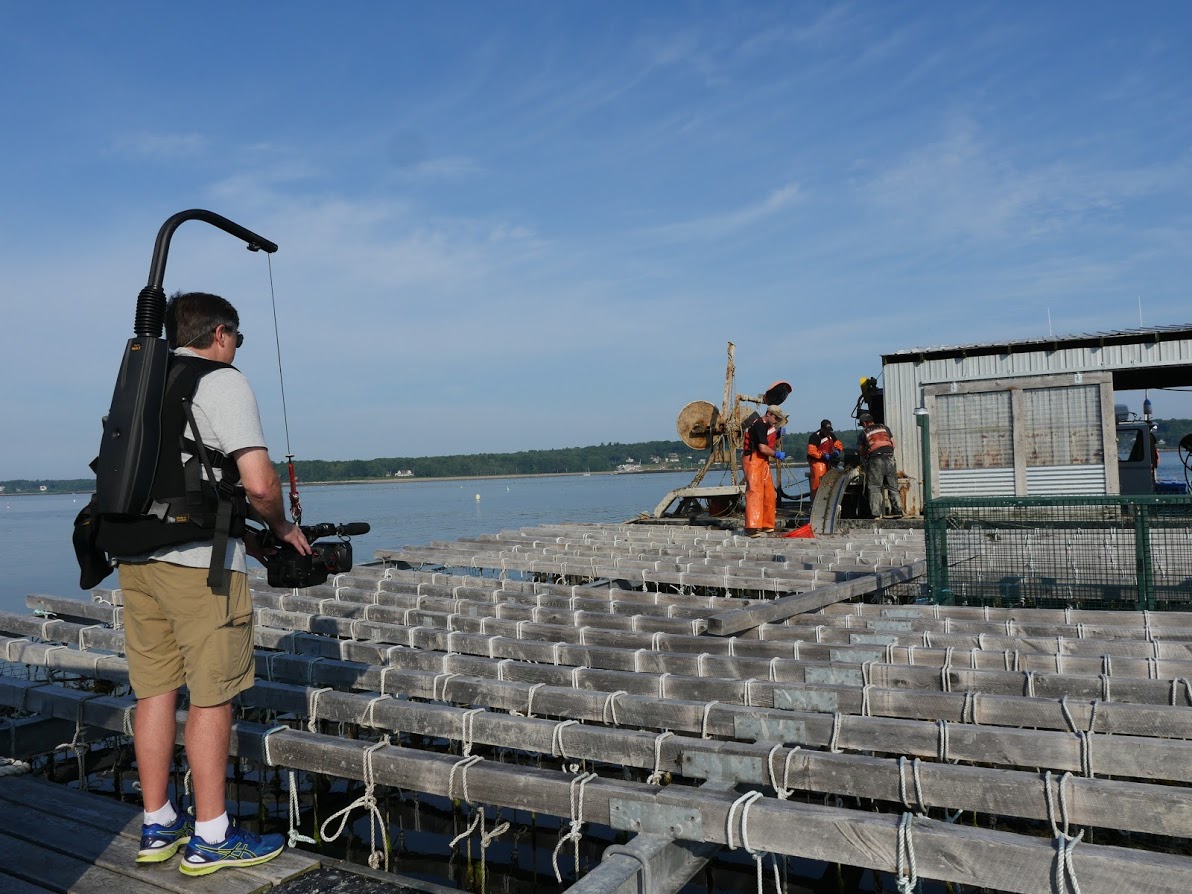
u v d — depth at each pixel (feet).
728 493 56.39
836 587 23.45
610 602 24.80
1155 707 12.46
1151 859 7.72
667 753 11.62
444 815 17.90
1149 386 59.06
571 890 8.51
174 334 10.52
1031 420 49.57
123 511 9.52
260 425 10.19
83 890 10.12
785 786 10.79
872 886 14.42
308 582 10.98
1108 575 23.31
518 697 15.10
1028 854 8.11
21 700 16.92
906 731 11.99
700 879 15.01
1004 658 16.12
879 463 49.11
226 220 11.33
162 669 10.64
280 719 21.01
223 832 10.46
